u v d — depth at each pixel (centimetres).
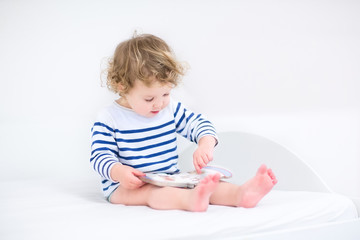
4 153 191
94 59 201
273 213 111
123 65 137
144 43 140
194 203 112
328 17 227
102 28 202
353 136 237
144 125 147
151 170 145
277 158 169
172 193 117
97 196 146
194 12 211
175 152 153
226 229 97
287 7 222
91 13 201
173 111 154
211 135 146
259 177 118
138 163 144
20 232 94
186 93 210
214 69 215
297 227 106
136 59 134
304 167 162
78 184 168
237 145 180
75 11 199
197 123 153
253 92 221
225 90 217
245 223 101
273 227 105
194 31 212
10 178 192
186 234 92
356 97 235
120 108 147
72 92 199
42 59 195
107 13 203
